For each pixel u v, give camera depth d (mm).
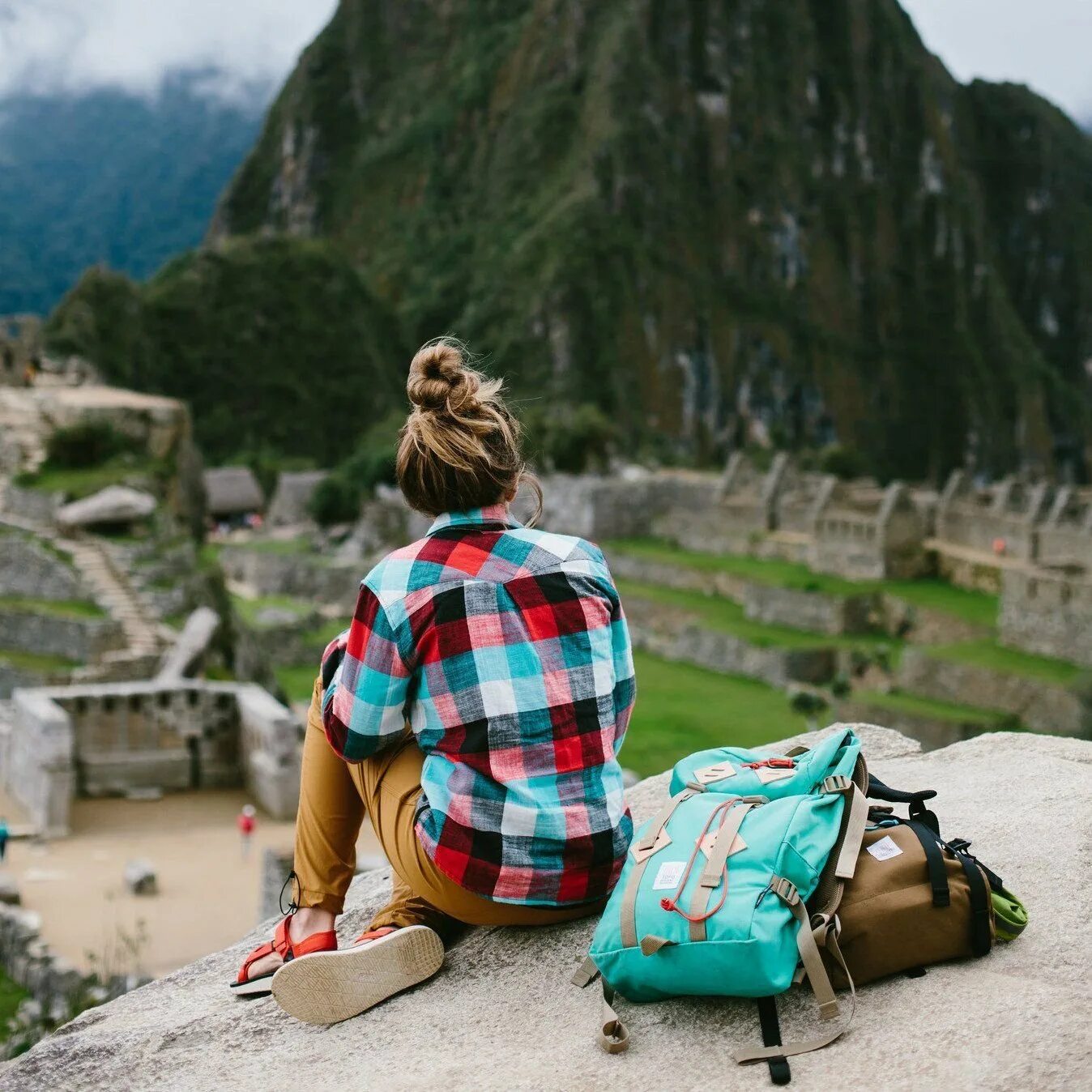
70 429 63312
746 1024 4945
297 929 5715
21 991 25641
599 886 5324
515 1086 4781
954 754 8062
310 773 5684
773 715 67250
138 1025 5906
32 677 45188
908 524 82188
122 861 33938
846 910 4953
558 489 106375
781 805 5078
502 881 5188
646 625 88750
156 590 52219
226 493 152125
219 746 40688
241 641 56812
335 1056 5281
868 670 71688
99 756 39781
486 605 5246
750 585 83000
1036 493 80500
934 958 5082
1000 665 62219
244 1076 5270
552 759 5215
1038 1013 4719
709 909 4797
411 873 5457
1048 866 6039
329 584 104938
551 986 5500
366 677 5266
